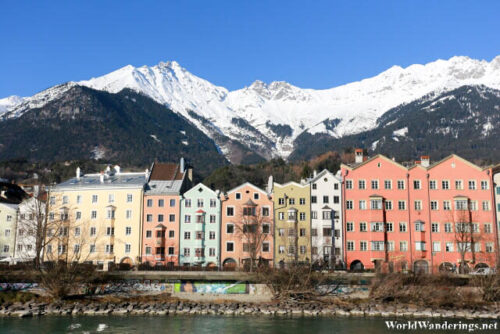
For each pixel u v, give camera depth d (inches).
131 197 5157.5
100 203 5187.0
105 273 4089.6
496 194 5002.5
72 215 5137.8
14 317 3472.0
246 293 4106.8
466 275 4079.7
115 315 3570.4
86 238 5088.6
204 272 4114.2
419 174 5064.0
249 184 5098.4
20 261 4616.1
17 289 4047.7
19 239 5172.2
